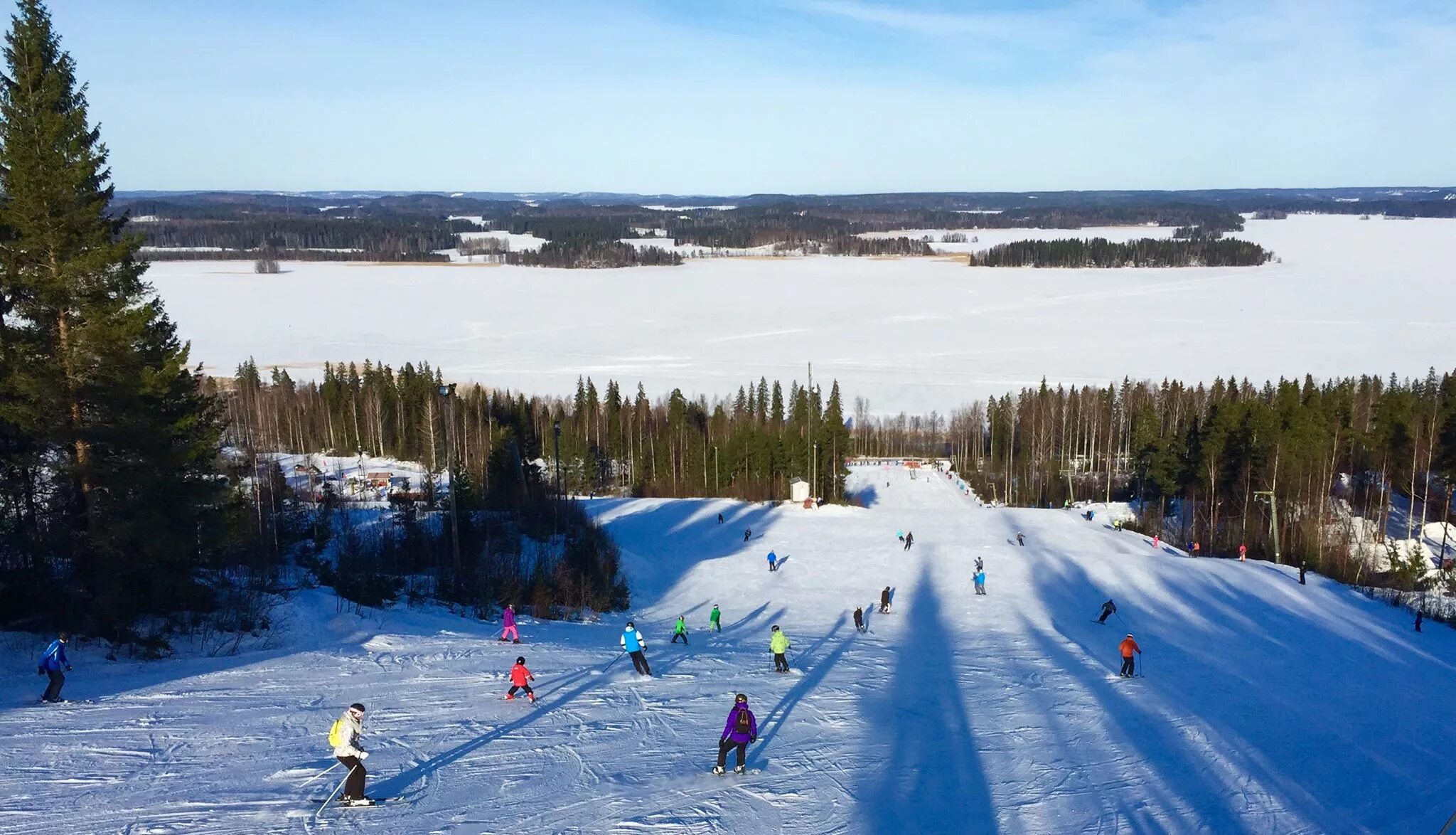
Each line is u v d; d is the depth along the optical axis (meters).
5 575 22.67
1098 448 105.00
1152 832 16.12
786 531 60.91
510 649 26.80
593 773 16.81
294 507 45.22
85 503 23.12
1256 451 63.69
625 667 25.66
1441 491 68.44
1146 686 26.78
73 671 20.77
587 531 50.38
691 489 84.62
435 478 68.25
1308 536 57.16
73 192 22.25
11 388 21.92
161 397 24.47
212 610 26.41
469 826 14.18
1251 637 35.72
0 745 15.95
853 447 111.75
